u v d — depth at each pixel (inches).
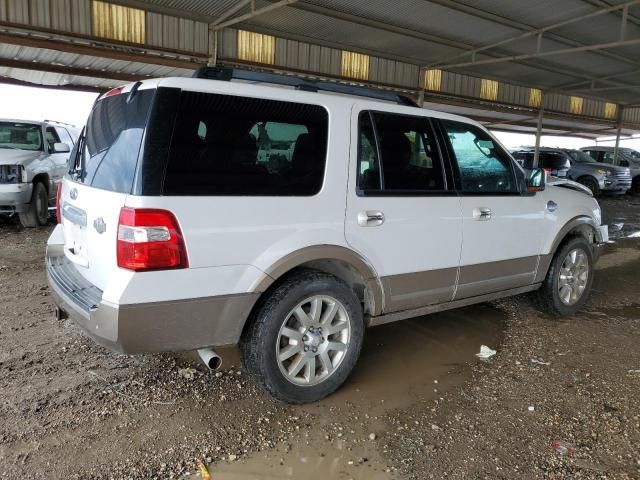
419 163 138.2
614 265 283.6
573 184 245.1
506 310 195.6
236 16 419.5
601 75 675.4
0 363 137.1
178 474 96.0
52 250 137.8
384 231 128.1
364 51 529.0
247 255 107.3
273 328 113.1
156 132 98.0
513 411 121.9
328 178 118.3
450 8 414.3
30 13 353.4
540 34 477.7
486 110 722.8
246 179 107.3
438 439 109.7
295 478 96.3
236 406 120.6
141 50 407.8
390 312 136.3
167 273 98.5
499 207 155.5
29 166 321.4
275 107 112.9
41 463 97.3
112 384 128.2
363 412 120.1
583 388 133.6
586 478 97.5
